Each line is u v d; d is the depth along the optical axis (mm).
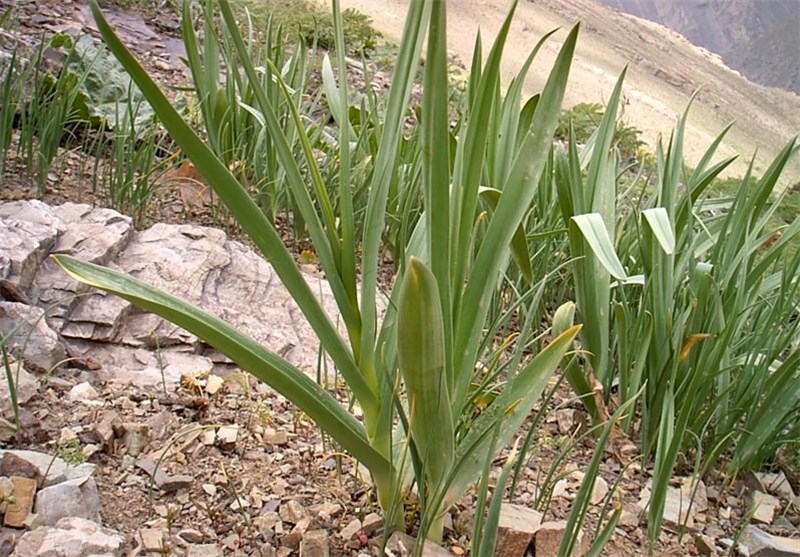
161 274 1192
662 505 852
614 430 1058
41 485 777
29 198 1334
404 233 836
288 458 909
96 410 917
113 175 1502
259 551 758
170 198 1527
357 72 2570
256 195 1497
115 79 1871
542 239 1271
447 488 690
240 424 958
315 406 682
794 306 1090
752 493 1009
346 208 728
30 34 1969
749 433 1000
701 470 1001
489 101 670
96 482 819
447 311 682
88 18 2328
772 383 999
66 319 1044
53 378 952
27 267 1068
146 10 2631
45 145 1352
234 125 1536
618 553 855
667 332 996
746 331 1195
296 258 1413
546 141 682
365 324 744
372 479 809
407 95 715
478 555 682
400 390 875
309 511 819
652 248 1008
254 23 2465
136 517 786
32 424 864
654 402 1021
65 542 698
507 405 722
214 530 785
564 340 717
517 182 691
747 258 1087
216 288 1211
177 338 1091
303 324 1213
